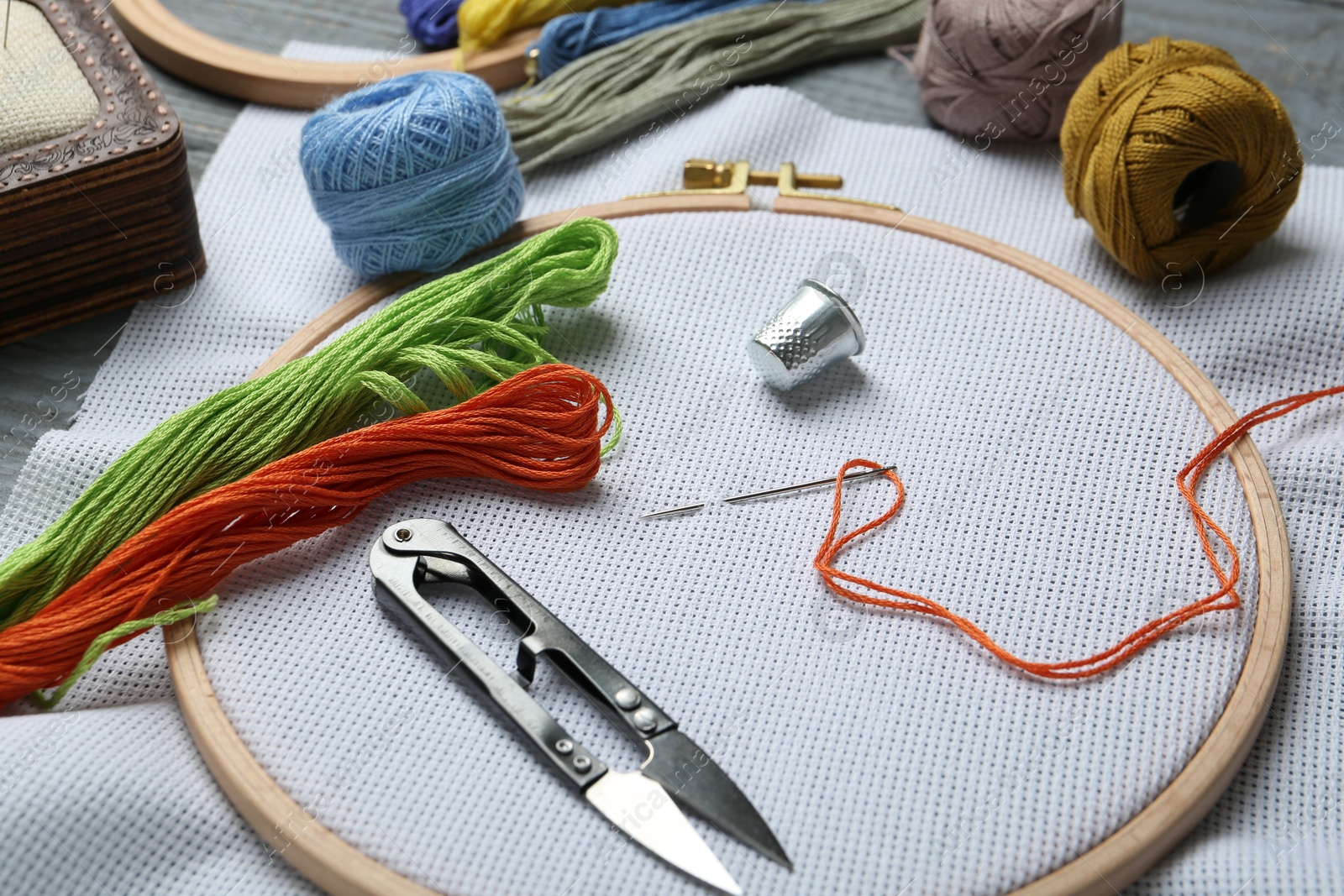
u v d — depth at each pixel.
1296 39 1.63
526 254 1.17
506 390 1.08
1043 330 1.22
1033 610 1.04
